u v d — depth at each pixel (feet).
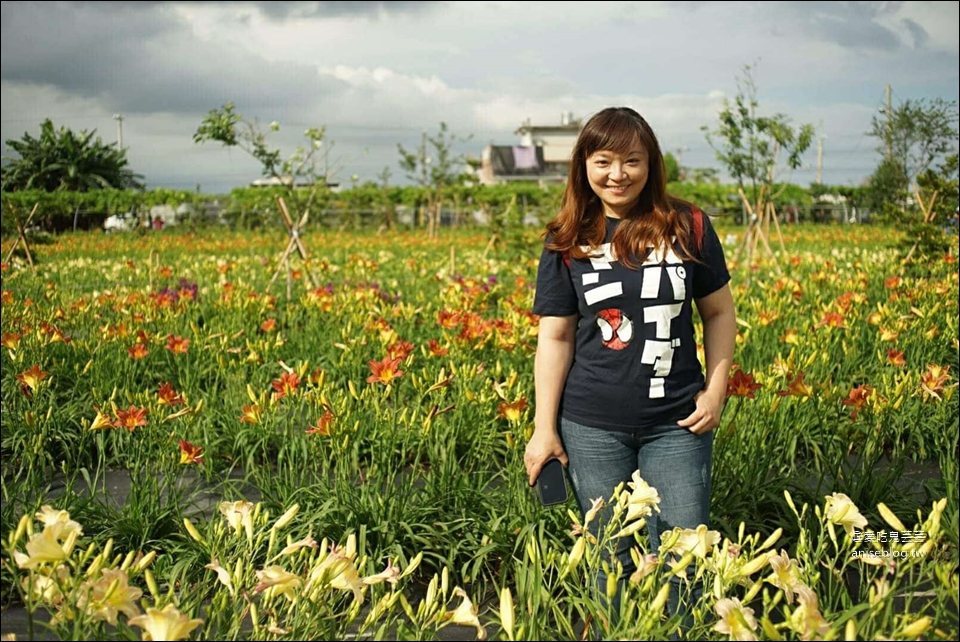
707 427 9.37
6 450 17.90
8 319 23.57
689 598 8.34
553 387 9.75
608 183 9.11
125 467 17.54
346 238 90.89
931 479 14.42
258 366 21.45
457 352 18.94
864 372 21.50
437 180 102.99
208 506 15.25
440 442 15.56
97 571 7.95
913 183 39.24
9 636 8.03
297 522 13.05
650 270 9.16
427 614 8.45
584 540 8.38
